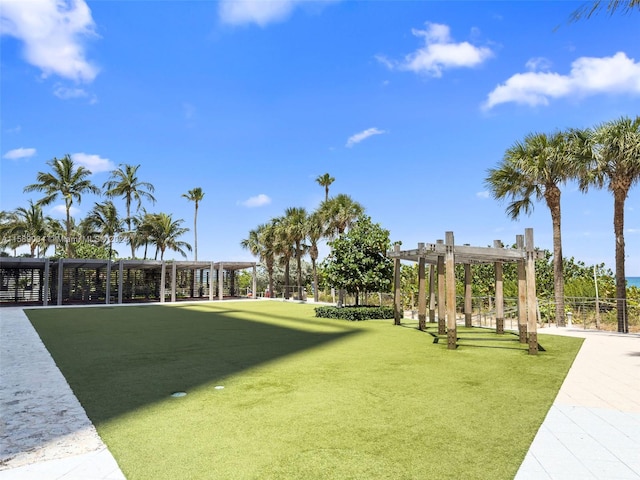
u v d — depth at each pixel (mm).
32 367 6938
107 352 8375
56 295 28125
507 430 4039
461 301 18234
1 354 8188
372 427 4078
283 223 31109
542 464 3297
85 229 38094
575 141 13008
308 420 4277
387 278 16469
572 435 3932
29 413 4539
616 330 12773
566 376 6355
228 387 5602
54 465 3260
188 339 10211
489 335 11078
